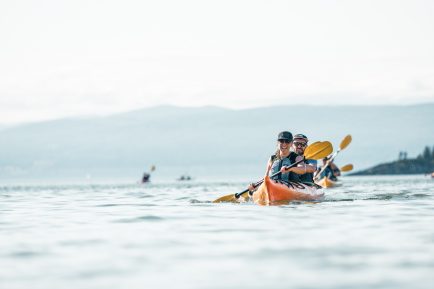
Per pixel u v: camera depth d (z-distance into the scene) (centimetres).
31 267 951
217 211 1827
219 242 1180
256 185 2189
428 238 1201
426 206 1919
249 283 839
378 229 1342
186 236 1269
